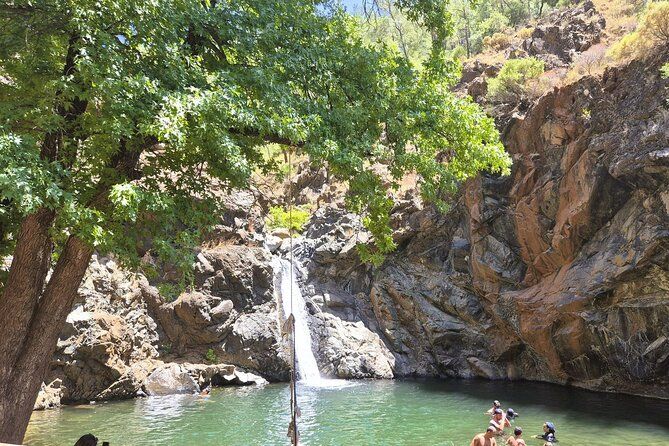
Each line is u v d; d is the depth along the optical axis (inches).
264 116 321.7
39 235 304.2
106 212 311.6
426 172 403.9
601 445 499.8
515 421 611.8
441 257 1044.5
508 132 906.7
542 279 853.2
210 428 597.6
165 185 372.8
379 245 432.8
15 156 258.4
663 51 737.6
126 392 815.7
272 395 819.4
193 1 334.3
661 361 703.7
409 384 922.7
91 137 322.7
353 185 382.3
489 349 991.6
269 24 370.6
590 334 774.5
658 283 686.5
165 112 281.1
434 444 519.5
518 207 862.5
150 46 309.7
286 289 1101.1
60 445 529.7
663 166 653.3
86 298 864.3
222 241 1092.5
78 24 277.4
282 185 1549.0
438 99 410.0
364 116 379.2
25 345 300.4
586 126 789.2
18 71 345.4
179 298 952.3
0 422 284.5
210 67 367.6
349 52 404.8
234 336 969.5
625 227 718.5
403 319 1078.4
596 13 1257.4
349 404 735.1
